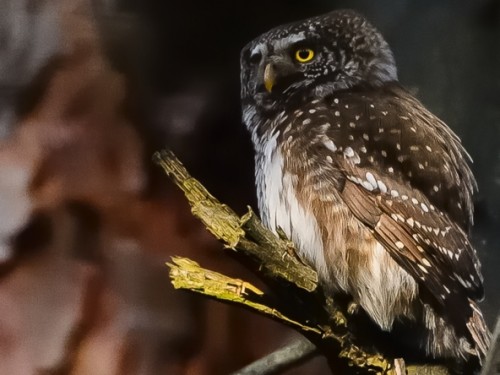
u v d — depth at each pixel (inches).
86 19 127.0
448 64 126.1
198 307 127.8
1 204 127.4
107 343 127.6
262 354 127.7
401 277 125.6
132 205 127.6
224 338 127.7
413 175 125.9
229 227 121.6
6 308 127.5
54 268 127.6
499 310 125.6
